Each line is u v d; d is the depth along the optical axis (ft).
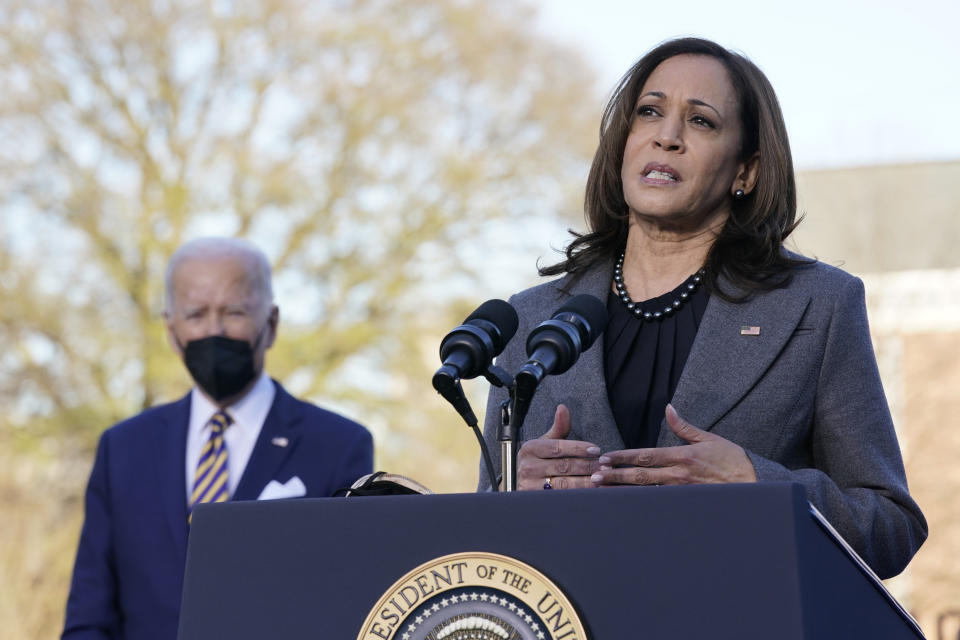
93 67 159.63
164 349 156.46
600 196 30.53
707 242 29.17
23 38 157.99
